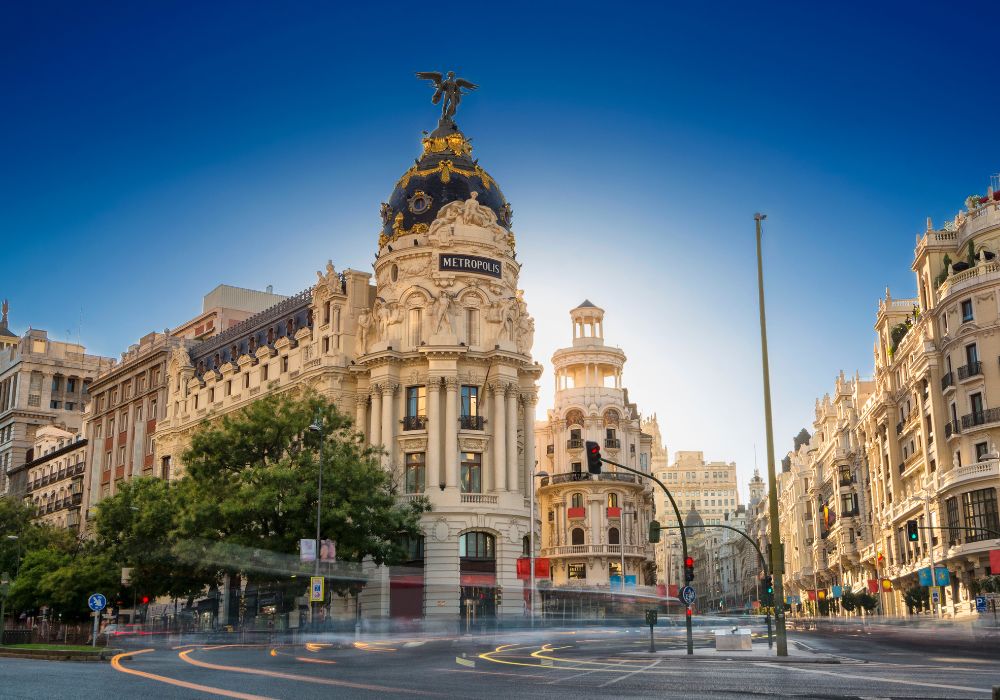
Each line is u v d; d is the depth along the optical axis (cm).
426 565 7950
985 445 7375
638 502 12962
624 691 2294
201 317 12369
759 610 16950
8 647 5088
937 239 8262
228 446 6606
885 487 10006
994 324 7319
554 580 12212
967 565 7356
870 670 3000
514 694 2211
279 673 2956
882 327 10012
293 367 9238
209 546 6178
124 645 5728
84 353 17025
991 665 3164
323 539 6178
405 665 3441
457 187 8875
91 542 8075
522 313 8988
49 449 14750
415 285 8475
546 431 13275
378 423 8350
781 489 17862
